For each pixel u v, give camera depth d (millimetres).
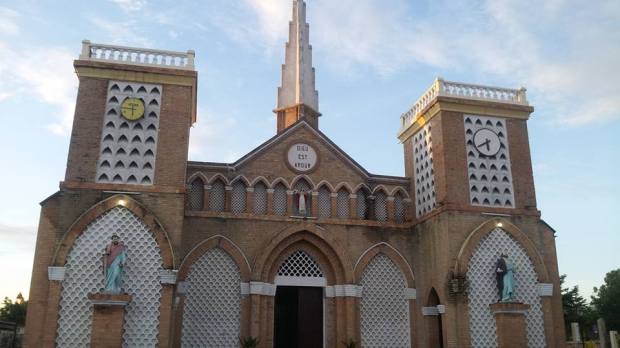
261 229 29312
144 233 25047
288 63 45812
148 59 28062
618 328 76062
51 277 23688
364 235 30844
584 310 59312
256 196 30312
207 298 27922
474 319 27188
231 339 27672
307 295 30016
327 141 31781
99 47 27531
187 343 27156
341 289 29734
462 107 30328
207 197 29297
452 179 28984
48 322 23156
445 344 27344
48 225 24438
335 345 29219
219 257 28578
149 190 25656
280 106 44969
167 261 24766
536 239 29172
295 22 46562
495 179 29719
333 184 31297
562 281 56562
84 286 24016
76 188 25094
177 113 27125
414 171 32688
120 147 26172
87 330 23547
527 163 30469
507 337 26562
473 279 27703
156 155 26312
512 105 30891
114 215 25078
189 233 28312
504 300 27125
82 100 26469
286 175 30750
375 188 32188
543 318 28062
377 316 30062
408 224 31719
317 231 30000
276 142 31125
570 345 44375
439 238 28828
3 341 34781
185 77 27641
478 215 28703
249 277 28391
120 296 23266
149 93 27281
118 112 26688
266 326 28281
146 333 23969
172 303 24719
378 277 30672
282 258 29812
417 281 30828
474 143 29969
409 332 30156
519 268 28500
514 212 29219
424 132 31922
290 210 30078
